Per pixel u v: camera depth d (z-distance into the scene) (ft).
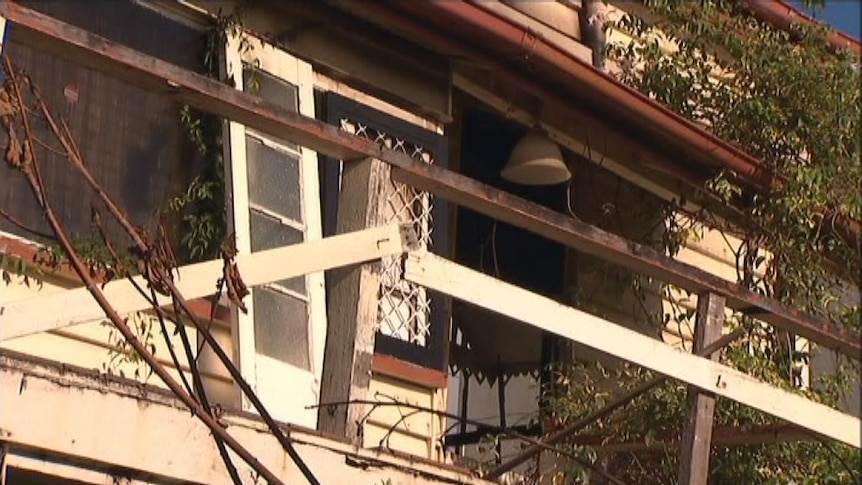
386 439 42.78
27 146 31.01
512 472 50.65
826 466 55.42
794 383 61.16
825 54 67.72
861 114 65.72
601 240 40.09
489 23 54.24
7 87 31.07
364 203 36.01
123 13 47.93
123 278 33.30
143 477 33.96
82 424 32.65
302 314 47.19
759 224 63.36
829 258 64.69
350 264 35.22
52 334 42.11
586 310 64.64
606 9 67.92
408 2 52.49
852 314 63.87
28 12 30.86
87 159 45.47
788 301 62.59
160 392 34.06
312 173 49.57
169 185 47.26
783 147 64.18
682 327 67.26
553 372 60.54
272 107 34.35
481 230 68.28
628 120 59.67
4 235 41.88
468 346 64.39
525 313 38.11
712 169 63.00
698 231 68.13
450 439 57.31
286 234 48.29
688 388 43.47
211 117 48.21
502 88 59.77
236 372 32.89
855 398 65.16
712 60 68.13
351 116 52.75
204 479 34.53
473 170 67.67
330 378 36.65
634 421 53.83
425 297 52.75
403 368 51.19
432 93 56.08
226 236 47.01
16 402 31.60
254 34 50.06
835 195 63.87
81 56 31.65
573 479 51.37
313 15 52.01
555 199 67.51
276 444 35.83
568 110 59.06
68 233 44.06
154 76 32.42
